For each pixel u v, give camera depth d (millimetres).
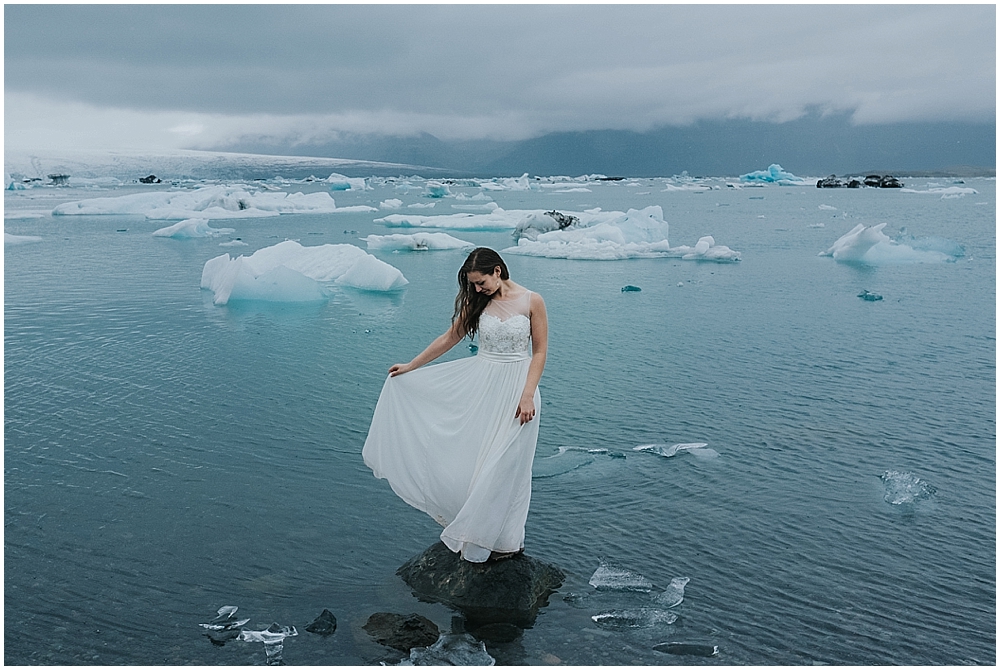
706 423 6844
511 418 4281
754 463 5938
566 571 4402
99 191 59500
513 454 4215
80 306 12297
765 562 4480
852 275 15766
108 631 3818
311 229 26969
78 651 3650
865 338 10141
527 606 4035
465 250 20641
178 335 10227
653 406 7309
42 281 14883
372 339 10008
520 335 4285
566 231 21469
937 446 6305
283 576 4344
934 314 11711
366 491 5434
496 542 4301
